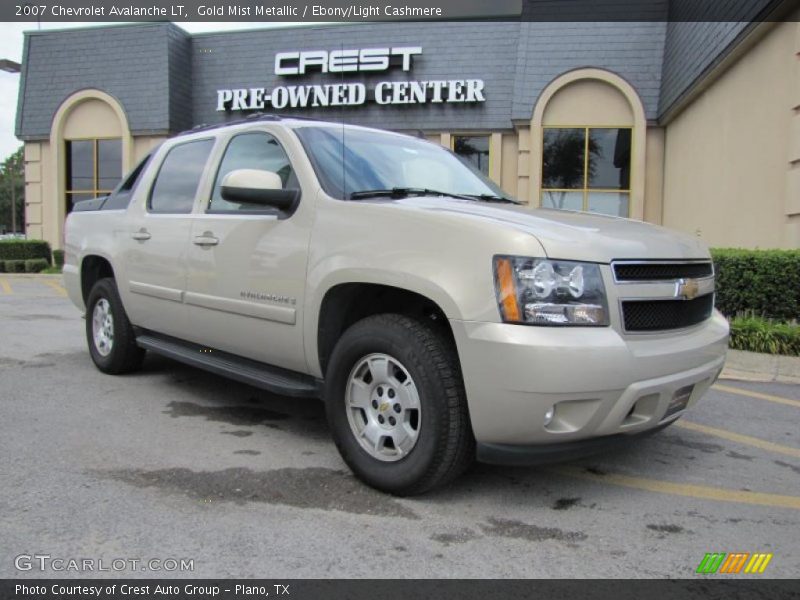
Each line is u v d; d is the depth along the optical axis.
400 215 3.35
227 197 3.74
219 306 4.30
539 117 14.87
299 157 3.98
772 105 9.19
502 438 3.00
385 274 3.27
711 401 5.51
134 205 5.39
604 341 2.95
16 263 17.98
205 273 4.44
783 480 3.76
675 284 3.34
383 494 3.38
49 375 5.82
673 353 3.21
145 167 5.52
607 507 3.32
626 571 2.70
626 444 3.28
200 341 4.68
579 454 3.07
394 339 3.25
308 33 17.42
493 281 2.94
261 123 4.38
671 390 3.21
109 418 4.58
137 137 18.34
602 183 15.09
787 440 4.49
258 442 4.14
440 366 3.12
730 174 10.66
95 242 5.80
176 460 3.79
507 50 16.05
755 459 4.10
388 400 3.38
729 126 10.71
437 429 3.12
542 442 3.00
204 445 4.07
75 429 4.32
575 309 2.96
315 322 3.65
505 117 15.87
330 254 3.57
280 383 3.97
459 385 3.13
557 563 2.74
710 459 4.09
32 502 3.18
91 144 19.00
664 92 14.04
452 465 3.17
